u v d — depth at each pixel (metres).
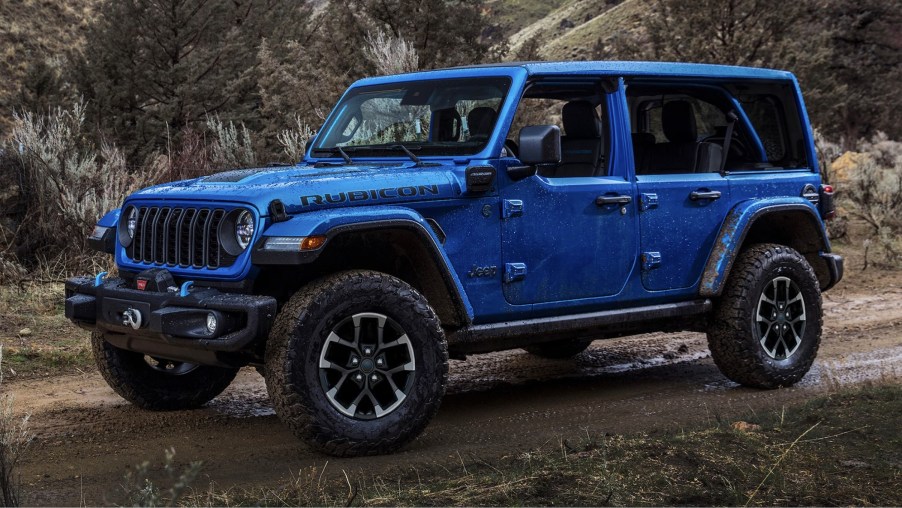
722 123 6.75
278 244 4.44
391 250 5.13
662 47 19.91
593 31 73.25
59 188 9.86
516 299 5.43
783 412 5.24
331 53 14.07
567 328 5.67
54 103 16.12
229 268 4.62
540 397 6.41
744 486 4.00
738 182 6.53
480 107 5.50
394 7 14.19
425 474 4.40
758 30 19.38
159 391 5.79
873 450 4.50
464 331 5.20
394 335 4.86
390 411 4.77
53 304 8.54
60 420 5.59
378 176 4.95
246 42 20.19
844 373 7.10
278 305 4.89
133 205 5.20
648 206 6.00
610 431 5.40
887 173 15.78
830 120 23.70
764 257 6.50
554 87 5.74
